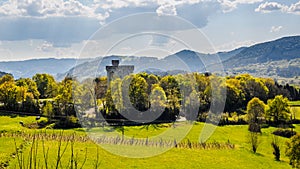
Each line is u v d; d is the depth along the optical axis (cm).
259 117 6278
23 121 5625
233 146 4600
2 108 6556
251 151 4591
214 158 3944
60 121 4916
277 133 5816
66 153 3375
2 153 3188
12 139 3975
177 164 3475
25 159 2945
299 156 4053
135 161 3344
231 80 6331
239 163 3938
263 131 5931
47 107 5488
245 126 5803
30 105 6444
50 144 3781
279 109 6475
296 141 4116
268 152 4791
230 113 6072
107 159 3303
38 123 5406
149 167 3275
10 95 6600
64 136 4147
